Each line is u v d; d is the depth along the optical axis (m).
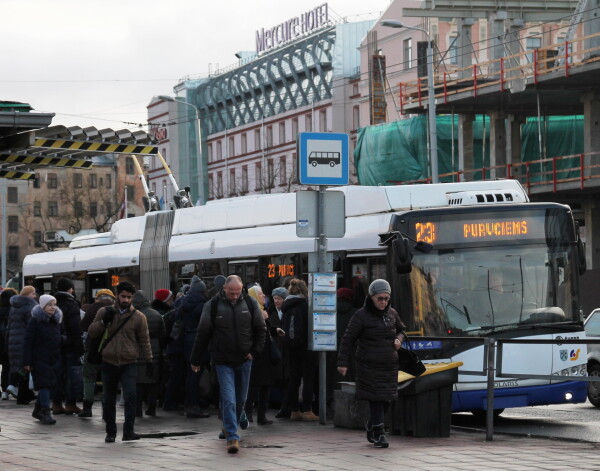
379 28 73.69
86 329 19.47
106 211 129.38
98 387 25.41
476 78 46.19
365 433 15.65
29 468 12.42
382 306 13.79
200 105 105.81
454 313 17.00
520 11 48.28
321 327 16.78
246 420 16.02
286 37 95.56
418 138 50.97
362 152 54.88
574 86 43.81
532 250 17.31
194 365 13.98
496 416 19.11
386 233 16.84
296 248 19.91
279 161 92.69
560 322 17.22
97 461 12.98
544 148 48.47
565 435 16.25
